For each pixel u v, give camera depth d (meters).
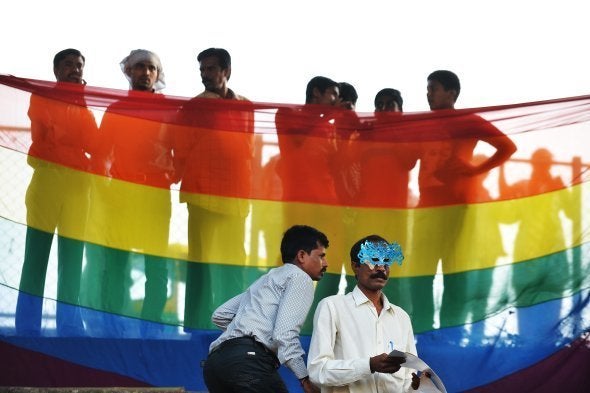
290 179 8.20
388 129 8.26
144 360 7.77
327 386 5.86
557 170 8.09
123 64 8.95
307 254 6.31
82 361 7.69
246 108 8.24
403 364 5.66
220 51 9.15
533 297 7.94
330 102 9.29
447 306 8.00
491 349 7.85
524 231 8.05
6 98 7.94
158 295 7.95
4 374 7.58
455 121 8.23
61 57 9.18
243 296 6.46
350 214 8.17
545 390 7.73
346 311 6.00
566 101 8.13
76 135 8.03
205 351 7.85
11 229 7.81
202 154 8.17
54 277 7.82
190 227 8.09
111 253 7.95
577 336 7.82
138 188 8.08
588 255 7.95
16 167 7.89
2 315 7.68
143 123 8.16
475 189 8.13
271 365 6.11
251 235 8.12
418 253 8.11
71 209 7.93
